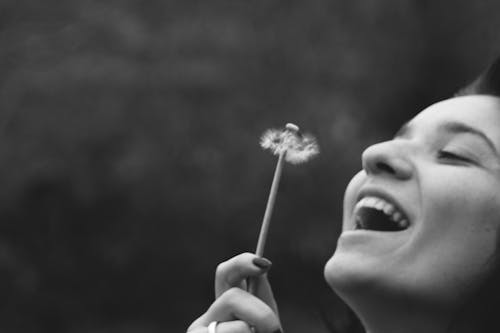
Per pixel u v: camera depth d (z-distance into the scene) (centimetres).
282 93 853
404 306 171
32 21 883
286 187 790
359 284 171
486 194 170
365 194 181
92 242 807
